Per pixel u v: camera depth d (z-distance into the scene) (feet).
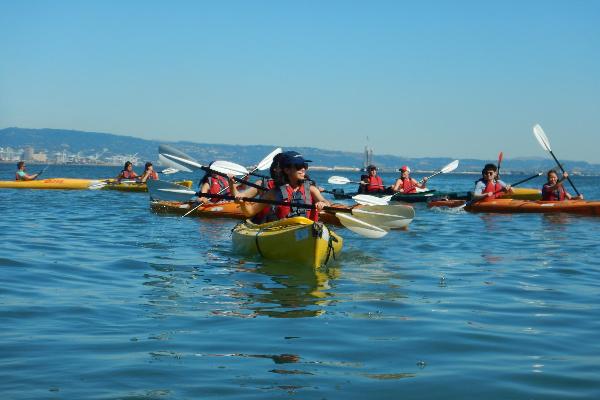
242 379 13.03
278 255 28.22
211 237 37.04
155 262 27.78
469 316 18.76
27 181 92.27
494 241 37.45
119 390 12.28
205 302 20.15
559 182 59.77
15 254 29.14
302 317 18.31
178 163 35.17
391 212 33.55
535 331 17.13
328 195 85.61
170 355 14.51
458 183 207.82
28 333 16.10
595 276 25.84
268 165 43.78
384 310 19.38
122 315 18.25
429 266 27.99
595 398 12.21
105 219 47.57
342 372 13.58
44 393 12.04
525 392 12.49
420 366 14.05
